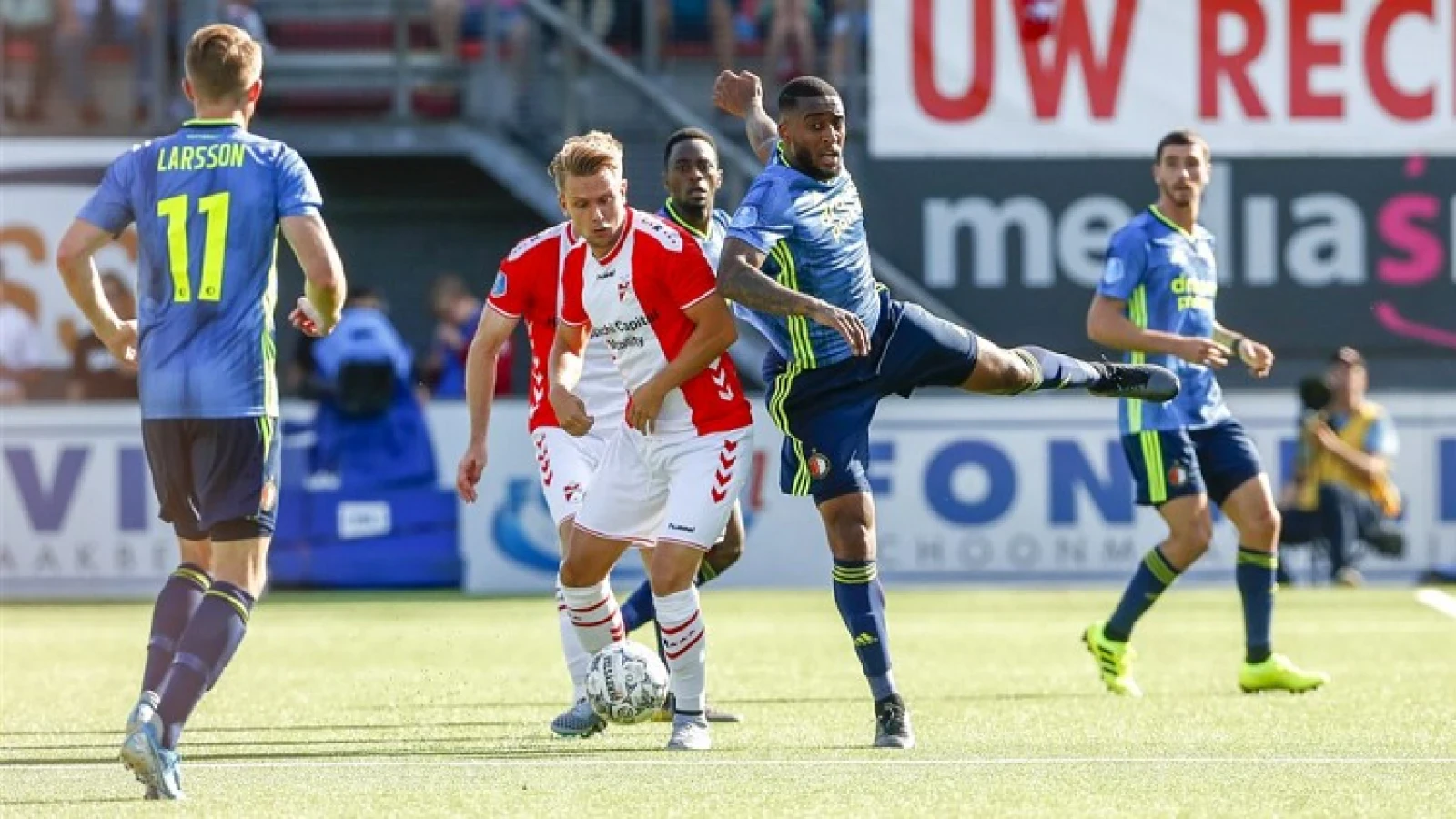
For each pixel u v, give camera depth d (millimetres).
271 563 61031
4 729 29047
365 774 23531
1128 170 64125
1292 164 64250
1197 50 64000
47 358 63125
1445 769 23844
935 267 64062
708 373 25359
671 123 68625
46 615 54406
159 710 21156
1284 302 64375
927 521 61125
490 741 27266
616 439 26031
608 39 69250
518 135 69562
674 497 25422
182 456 21938
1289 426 61281
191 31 65625
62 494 60938
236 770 23984
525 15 69562
